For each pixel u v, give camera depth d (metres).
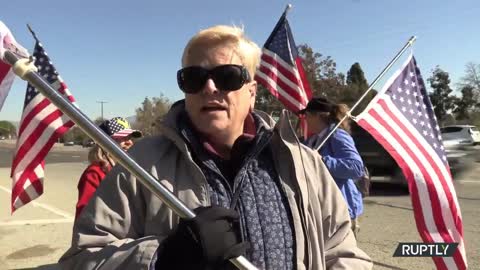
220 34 1.71
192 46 1.72
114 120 4.33
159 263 1.42
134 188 1.57
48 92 1.41
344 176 3.92
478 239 6.25
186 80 1.68
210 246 1.34
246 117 1.87
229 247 1.36
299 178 1.74
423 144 3.60
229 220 1.43
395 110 3.63
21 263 5.39
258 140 1.72
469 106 53.03
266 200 1.67
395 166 11.06
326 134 4.11
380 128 3.56
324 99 4.21
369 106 3.59
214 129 1.68
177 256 1.41
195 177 1.60
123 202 1.57
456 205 3.44
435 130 3.70
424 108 3.74
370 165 11.42
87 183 3.50
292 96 5.27
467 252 5.63
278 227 1.64
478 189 11.14
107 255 1.47
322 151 4.12
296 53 5.46
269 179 1.73
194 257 1.38
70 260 1.55
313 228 1.73
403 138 3.56
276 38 5.40
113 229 1.56
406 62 3.76
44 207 8.98
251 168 1.73
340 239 1.86
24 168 4.16
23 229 7.05
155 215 1.55
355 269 1.79
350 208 4.03
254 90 1.87
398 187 11.85
